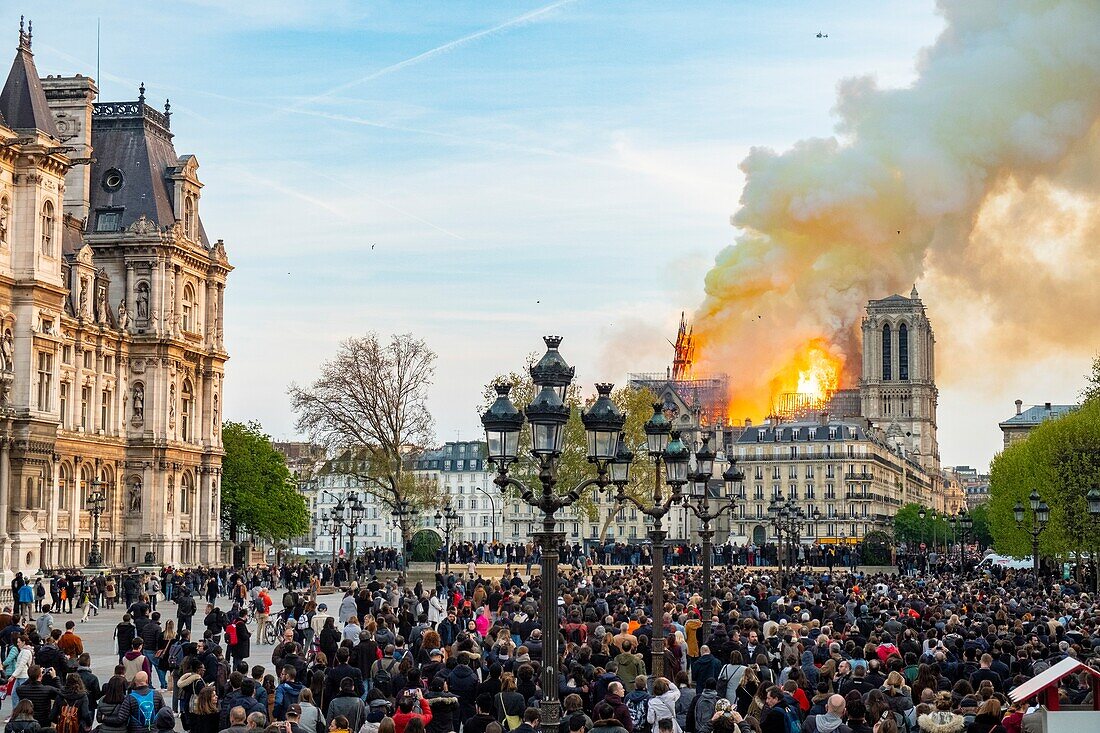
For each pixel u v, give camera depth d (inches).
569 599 2274.9
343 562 4938.5
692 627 1904.5
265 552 7623.0
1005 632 1711.4
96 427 4788.4
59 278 4160.9
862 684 1216.2
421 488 5826.8
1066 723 948.0
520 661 1242.0
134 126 5285.4
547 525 1116.5
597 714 1006.4
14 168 3991.1
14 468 3885.3
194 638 2541.8
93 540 4293.8
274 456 6505.9
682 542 7411.4
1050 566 5556.1
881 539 5541.3
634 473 5984.3
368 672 1518.2
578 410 5772.6
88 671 1285.7
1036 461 5167.3
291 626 1547.7
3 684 1530.5
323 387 5516.7
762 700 1125.7
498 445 1200.2
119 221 5142.7
